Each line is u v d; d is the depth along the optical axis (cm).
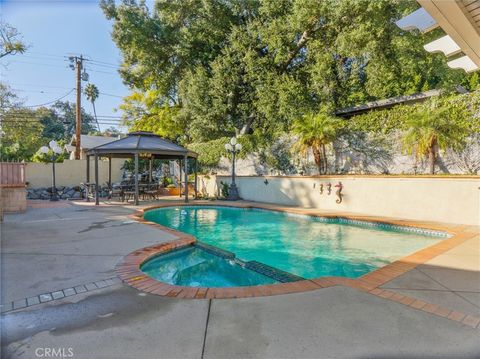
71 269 396
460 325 249
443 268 405
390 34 1246
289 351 212
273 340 226
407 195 893
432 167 885
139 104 2467
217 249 554
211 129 1819
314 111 1449
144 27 1794
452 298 304
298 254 603
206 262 549
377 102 1486
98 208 1097
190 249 577
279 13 1517
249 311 274
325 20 1392
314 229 848
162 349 214
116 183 1789
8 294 313
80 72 1922
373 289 328
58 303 291
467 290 326
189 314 268
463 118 850
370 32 1208
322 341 224
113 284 343
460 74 1362
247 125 1762
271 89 1484
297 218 1036
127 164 1944
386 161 1056
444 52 459
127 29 1817
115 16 1875
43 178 1661
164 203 1264
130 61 2038
